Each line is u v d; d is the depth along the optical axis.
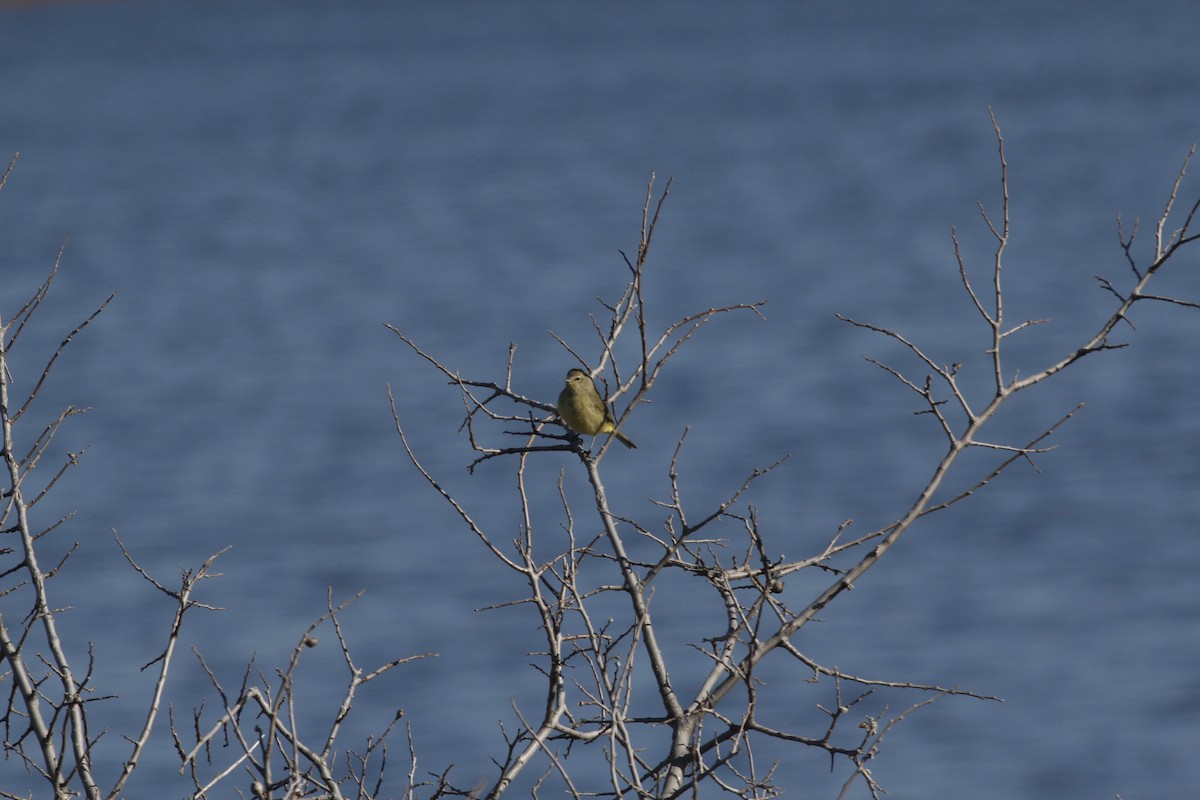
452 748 23.61
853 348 54.81
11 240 82.88
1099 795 24.17
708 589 28.58
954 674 28.58
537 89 174.00
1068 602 32.44
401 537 35.88
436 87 180.12
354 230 87.44
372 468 41.69
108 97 175.88
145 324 61.72
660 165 111.38
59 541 36.31
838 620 31.50
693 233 80.88
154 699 7.13
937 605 32.19
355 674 7.26
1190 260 65.94
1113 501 38.69
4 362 7.86
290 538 36.16
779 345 55.72
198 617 30.83
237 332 60.50
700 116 140.62
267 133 141.25
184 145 134.12
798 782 23.89
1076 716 27.09
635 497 38.31
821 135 121.81
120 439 45.66
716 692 7.61
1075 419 45.78
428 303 64.88
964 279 7.89
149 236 85.12
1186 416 45.38
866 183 95.88
